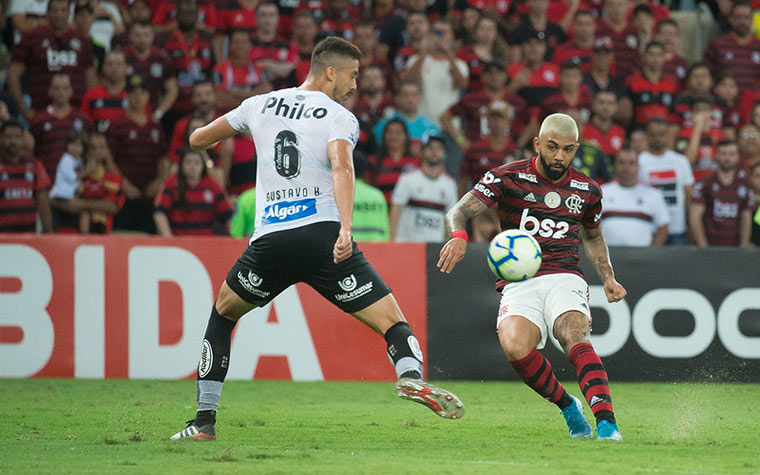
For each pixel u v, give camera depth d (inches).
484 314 1332.4
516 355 746.2
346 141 664.4
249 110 699.4
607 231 1540.4
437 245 1330.0
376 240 1411.2
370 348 1310.3
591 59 1884.8
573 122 749.3
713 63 1996.8
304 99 683.4
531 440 753.0
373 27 1921.8
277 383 1269.7
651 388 1270.9
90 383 1232.8
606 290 786.2
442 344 1323.8
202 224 1444.4
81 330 1286.9
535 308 760.3
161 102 1727.4
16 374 1284.4
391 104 1769.2
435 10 2037.4
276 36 1895.9
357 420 906.1
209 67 1803.6
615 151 1740.9
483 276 1333.7
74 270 1288.1
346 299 676.7
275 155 677.3
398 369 665.0
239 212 1379.2
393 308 679.7
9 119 1550.2
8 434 783.7
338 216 679.1
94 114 1651.1
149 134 1622.8
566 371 1327.5
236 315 709.3
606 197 1546.5
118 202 1567.4
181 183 1437.0
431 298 1323.8
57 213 1502.2
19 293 1286.9
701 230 1627.7
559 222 769.6
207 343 708.7
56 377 1286.9
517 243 747.4
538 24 1958.7
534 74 1813.5
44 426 839.1
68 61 1705.2
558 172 756.6
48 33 1697.8
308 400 1090.7
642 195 1549.0
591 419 928.3
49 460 611.5
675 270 1343.5
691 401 1126.4
